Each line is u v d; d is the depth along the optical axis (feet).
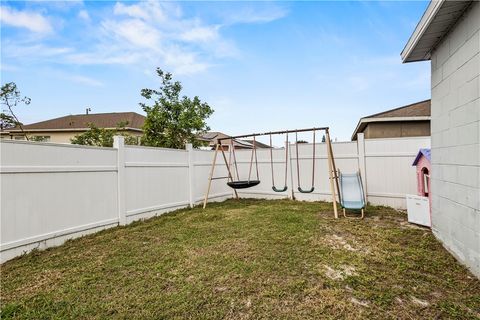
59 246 12.47
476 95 8.45
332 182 18.06
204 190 24.18
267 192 26.50
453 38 10.10
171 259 10.48
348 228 14.42
